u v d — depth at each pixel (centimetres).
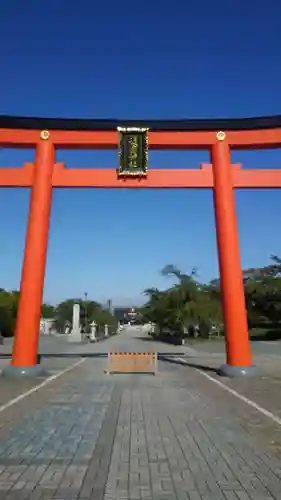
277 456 610
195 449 643
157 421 834
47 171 1633
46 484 500
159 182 1659
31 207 1605
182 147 1695
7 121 1641
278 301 5259
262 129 1653
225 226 1608
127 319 15450
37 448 645
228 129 1675
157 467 562
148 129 1667
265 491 483
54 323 7906
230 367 1573
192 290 4697
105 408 967
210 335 5006
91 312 7675
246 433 741
